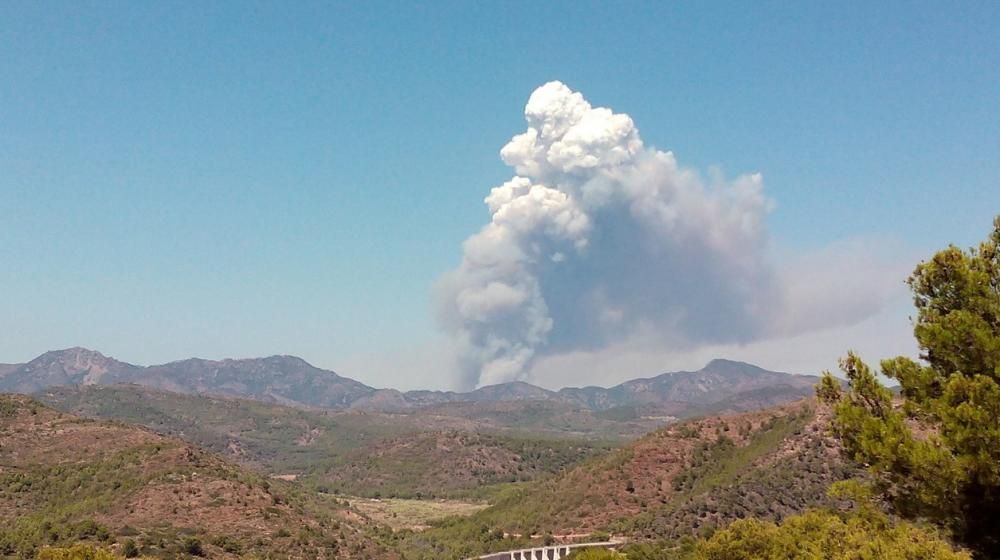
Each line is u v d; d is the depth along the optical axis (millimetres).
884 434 26203
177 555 90188
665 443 169000
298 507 130375
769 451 135125
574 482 177500
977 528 25094
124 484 114562
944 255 28625
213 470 126000
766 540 51312
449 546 160375
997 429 23672
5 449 124812
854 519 29078
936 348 27141
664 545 111562
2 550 86438
